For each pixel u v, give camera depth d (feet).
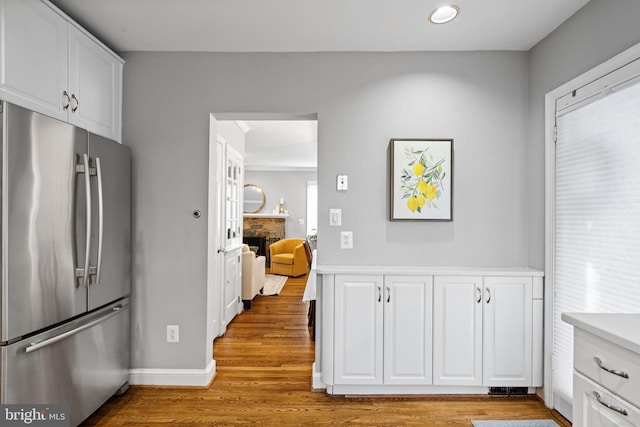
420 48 8.12
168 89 8.26
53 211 5.58
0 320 4.82
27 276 5.14
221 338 11.50
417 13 6.77
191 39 7.74
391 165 8.13
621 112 5.68
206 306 8.24
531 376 7.55
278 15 6.83
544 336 7.52
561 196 7.14
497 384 7.56
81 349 6.34
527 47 8.07
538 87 7.84
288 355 10.10
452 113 8.25
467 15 6.82
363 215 8.25
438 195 8.14
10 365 4.92
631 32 5.49
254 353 10.24
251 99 8.28
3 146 4.80
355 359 7.61
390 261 8.25
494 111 8.25
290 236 28.81
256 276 16.31
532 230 8.05
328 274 7.59
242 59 8.29
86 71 6.96
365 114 8.26
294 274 23.16
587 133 6.41
